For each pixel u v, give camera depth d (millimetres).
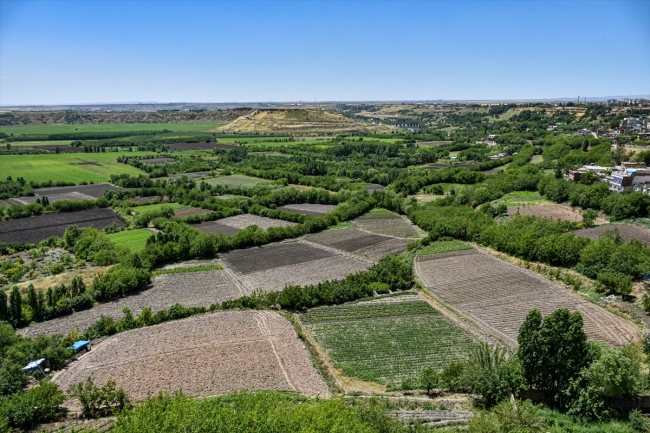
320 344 75312
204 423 40969
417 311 87125
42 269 110250
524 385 54719
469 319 82875
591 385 51000
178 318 84125
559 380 53156
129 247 123500
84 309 88500
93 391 57312
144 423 41688
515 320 81188
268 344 73875
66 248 127500
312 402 53812
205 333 77875
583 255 99125
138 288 99000
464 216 139625
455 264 111812
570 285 94188
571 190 151500
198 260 118625
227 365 67500
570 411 50656
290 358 69750
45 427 52938
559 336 52312
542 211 143125
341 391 60969
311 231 146000
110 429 50906
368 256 121438
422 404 56312
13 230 141000
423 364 68562
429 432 45438
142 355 70562
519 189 175000
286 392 60344
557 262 104312
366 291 96938
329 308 89812
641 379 53594
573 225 122938
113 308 88938
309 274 108500
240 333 77812
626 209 126312
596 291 89062
